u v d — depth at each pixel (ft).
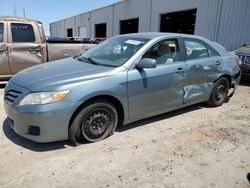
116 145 11.87
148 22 62.34
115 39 15.42
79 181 9.21
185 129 14.14
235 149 12.12
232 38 41.32
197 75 15.61
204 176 9.84
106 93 11.48
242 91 24.54
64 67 12.66
